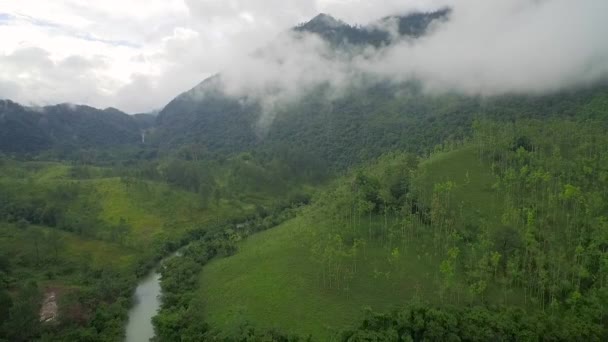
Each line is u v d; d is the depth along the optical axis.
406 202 146.75
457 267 122.12
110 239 187.62
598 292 99.50
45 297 126.56
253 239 180.50
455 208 147.88
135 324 123.75
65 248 173.00
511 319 91.44
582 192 140.38
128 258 173.12
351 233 143.62
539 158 167.75
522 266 115.56
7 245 163.00
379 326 95.06
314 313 111.06
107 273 152.50
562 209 137.25
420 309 94.81
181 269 152.00
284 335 100.19
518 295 108.38
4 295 112.06
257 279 134.12
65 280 144.62
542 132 196.25
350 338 90.69
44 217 197.00
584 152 172.50
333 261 130.75
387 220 149.38
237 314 110.69
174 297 131.12
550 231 126.69
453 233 127.00
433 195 147.62
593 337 86.75
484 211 145.00
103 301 130.25
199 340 103.06
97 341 109.19
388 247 134.25
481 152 184.25
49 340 104.56
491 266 117.19
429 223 143.12
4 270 144.25
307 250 144.50
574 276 108.38
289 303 117.12
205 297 132.25
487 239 123.88
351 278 123.06
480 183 163.62
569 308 100.94
